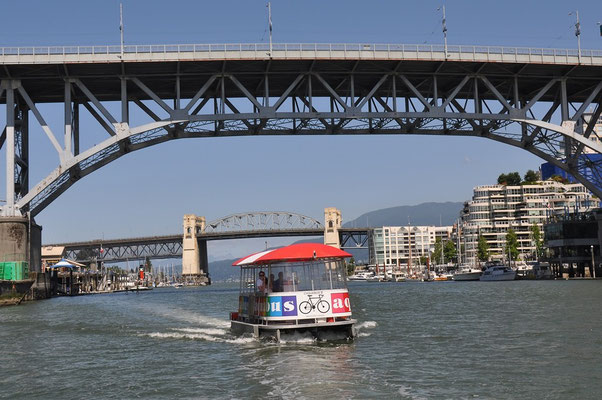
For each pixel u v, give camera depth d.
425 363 19.89
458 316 37.44
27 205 69.56
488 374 17.91
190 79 70.94
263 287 26.39
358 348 23.44
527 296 57.09
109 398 16.19
